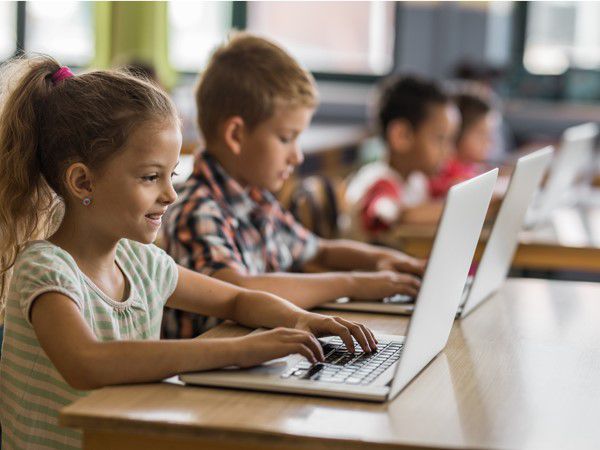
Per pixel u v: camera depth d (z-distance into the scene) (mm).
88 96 1487
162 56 5824
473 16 7328
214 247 1977
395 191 3395
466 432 1177
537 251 2881
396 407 1258
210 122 2176
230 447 1168
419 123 3752
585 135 3590
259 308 1689
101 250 1546
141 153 1465
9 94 1544
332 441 1133
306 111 2191
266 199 2289
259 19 7273
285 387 1289
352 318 1850
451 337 1684
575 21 7180
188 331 2010
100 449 1198
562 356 1584
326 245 2428
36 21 6957
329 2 7316
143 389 1293
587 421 1248
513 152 6496
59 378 1438
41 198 1564
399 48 7379
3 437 1535
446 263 1353
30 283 1395
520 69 7297
